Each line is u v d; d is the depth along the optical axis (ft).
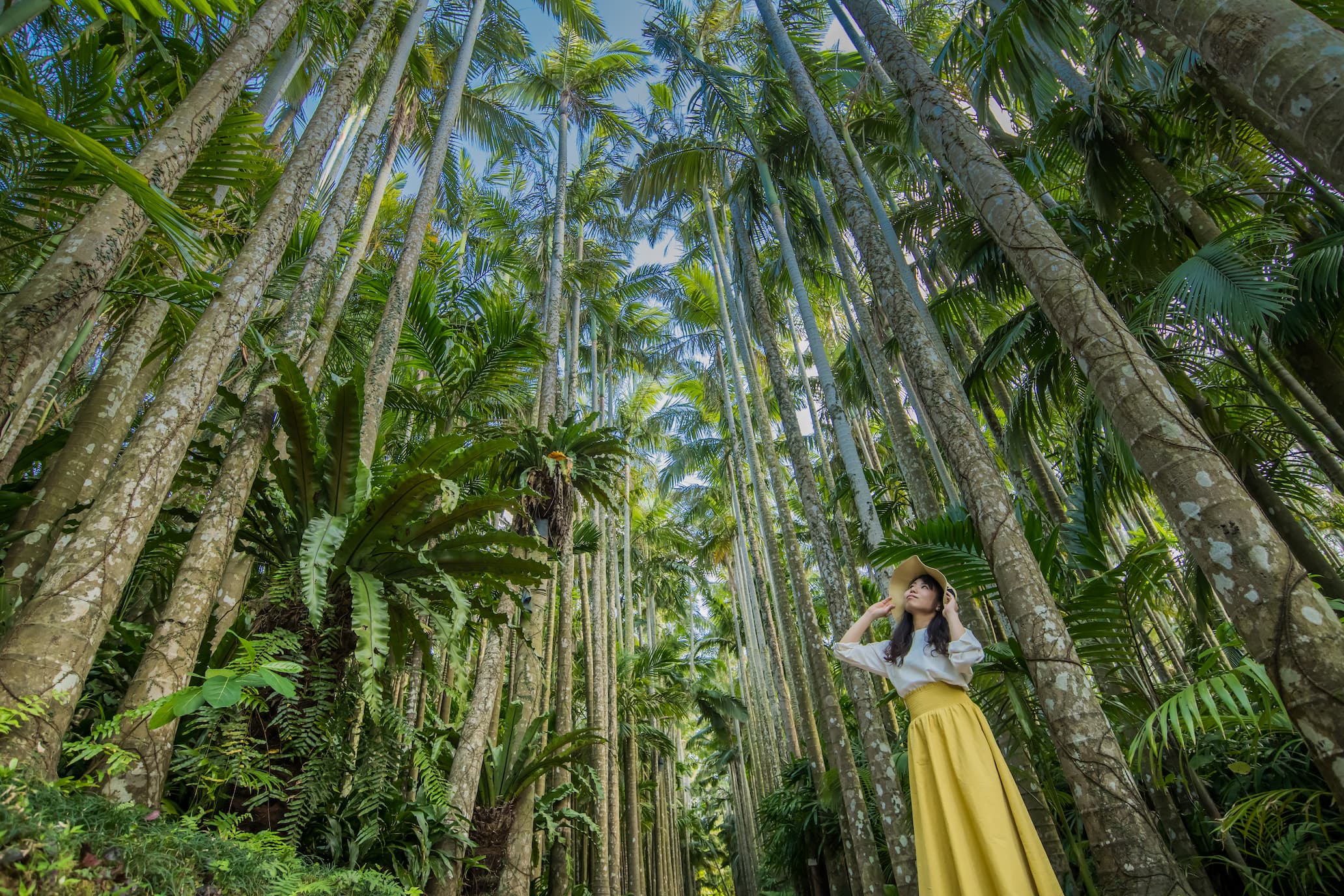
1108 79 18.71
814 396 57.21
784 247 29.48
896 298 15.21
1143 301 17.90
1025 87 18.29
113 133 12.19
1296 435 16.74
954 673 7.80
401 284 23.11
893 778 19.06
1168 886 8.10
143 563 16.46
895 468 45.83
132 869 6.46
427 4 27.55
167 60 14.26
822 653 25.94
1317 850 11.31
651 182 35.55
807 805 32.99
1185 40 8.20
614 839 36.04
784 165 32.71
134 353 14.87
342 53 23.68
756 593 61.11
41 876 5.42
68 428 17.66
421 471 14.53
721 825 108.27
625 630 57.98
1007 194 11.66
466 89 40.73
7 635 8.33
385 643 13.64
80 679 8.32
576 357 47.55
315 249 18.71
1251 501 7.93
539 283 51.96
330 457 15.72
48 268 9.71
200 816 9.53
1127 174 20.25
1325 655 6.84
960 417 12.88
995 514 11.40
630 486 63.82
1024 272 11.10
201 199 14.17
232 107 14.25
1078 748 9.26
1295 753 13.08
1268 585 7.34
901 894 17.75
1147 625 22.62
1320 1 11.83
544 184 52.85
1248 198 19.44
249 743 12.72
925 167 26.40
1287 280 15.70
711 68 32.22
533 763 22.04
